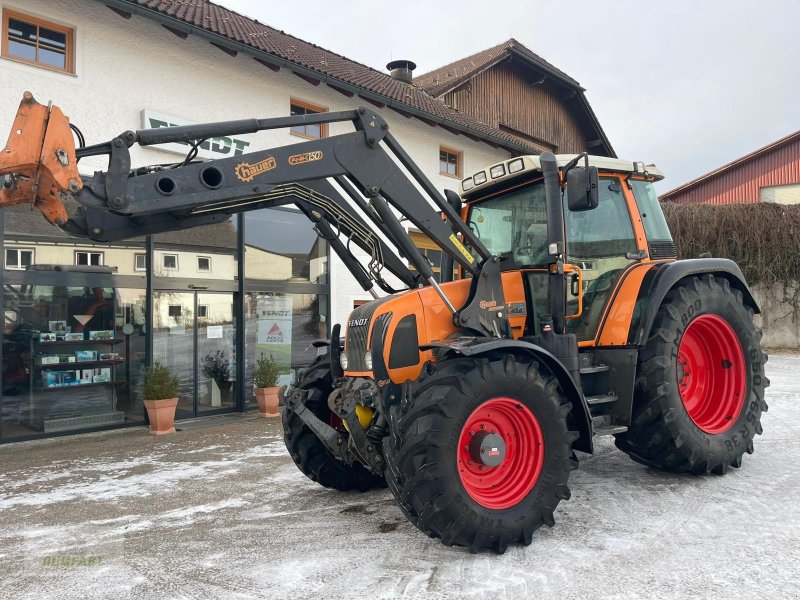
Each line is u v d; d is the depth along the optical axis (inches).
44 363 295.1
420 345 146.3
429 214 152.2
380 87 438.3
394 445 131.9
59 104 287.9
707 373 191.9
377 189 146.1
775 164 973.8
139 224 137.9
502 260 179.9
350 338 158.4
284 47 406.3
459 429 126.8
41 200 118.8
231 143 349.1
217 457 244.1
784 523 141.4
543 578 116.4
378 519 158.2
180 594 115.9
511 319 167.6
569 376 142.8
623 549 129.4
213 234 360.5
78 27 294.0
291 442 181.2
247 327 374.6
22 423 287.3
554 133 707.4
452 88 577.0
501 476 137.8
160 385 308.5
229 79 352.8
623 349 168.4
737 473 184.4
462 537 125.7
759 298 630.5
